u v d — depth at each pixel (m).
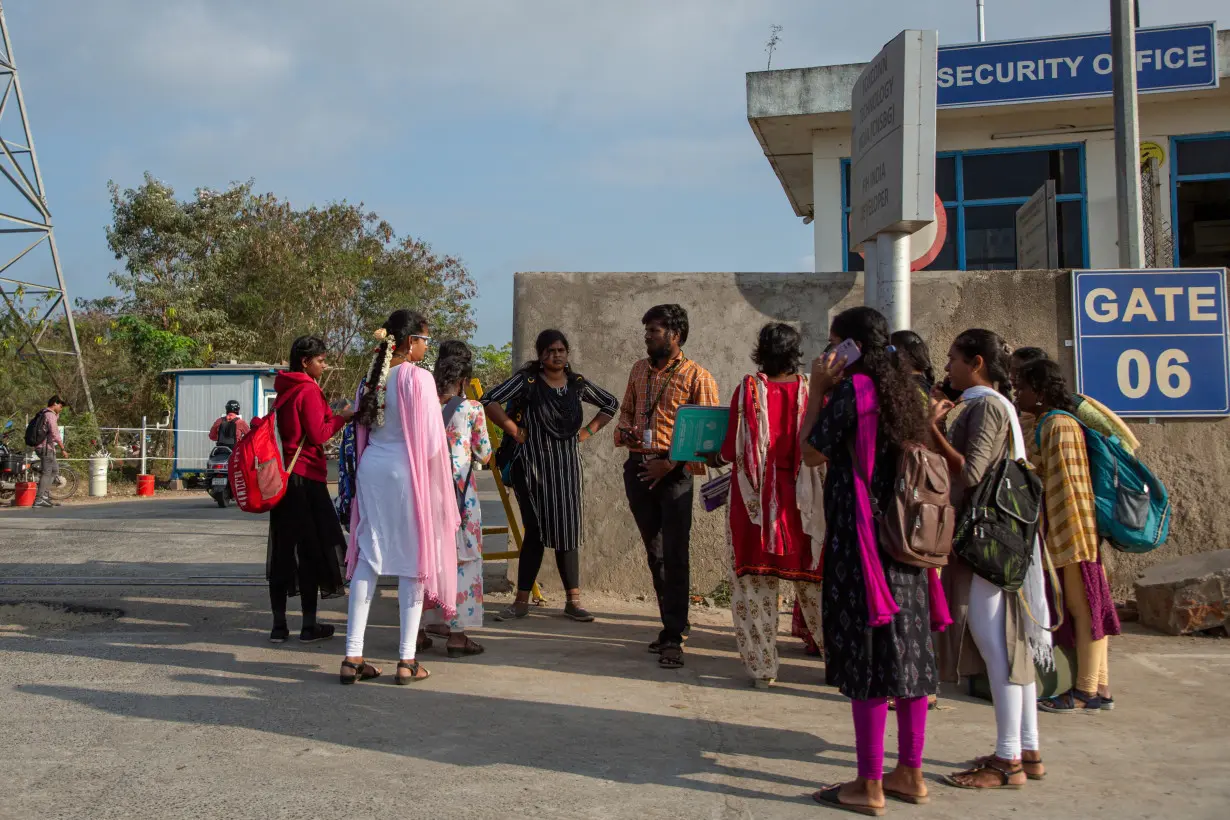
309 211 36.34
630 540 7.00
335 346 35.59
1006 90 11.05
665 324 5.71
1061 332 6.79
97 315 33.66
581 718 4.32
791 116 11.79
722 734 4.14
